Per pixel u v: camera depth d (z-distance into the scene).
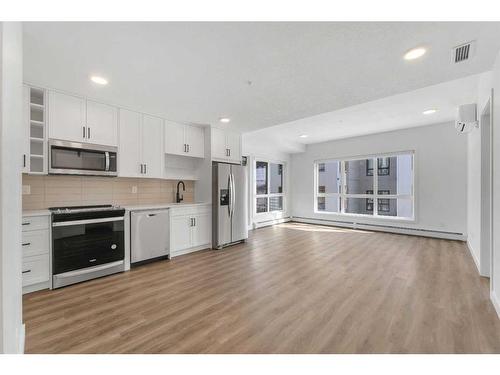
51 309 2.23
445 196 5.04
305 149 7.50
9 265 0.97
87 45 1.93
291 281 2.89
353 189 6.72
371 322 2.01
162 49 1.99
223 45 1.95
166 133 3.99
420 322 2.00
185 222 4.06
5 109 0.88
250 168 6.52
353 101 3.20
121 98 3.10
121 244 3.22
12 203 1.06
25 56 2.09
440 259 3.71
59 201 3.13
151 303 2.35
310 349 1.67
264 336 1.83
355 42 1.92
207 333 1.87
